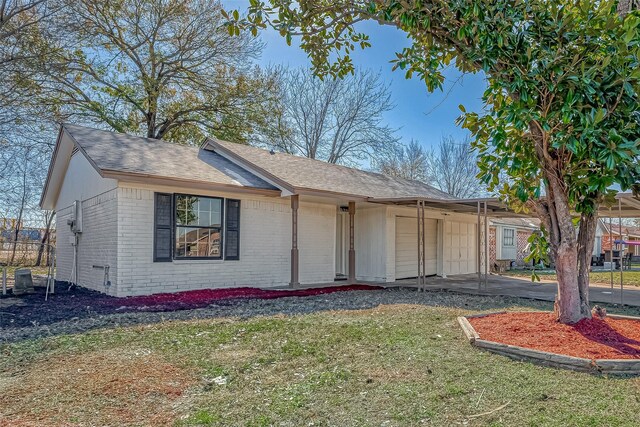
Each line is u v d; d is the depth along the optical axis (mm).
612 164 3648
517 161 4789
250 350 4434
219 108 20250
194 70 19938
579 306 4961
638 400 3014
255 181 10141
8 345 4535
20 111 16484
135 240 8320
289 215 10953
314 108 26547
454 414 2834
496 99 4895
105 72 18250
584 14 4129
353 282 11844
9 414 2857
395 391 3244
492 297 9000
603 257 27281
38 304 7379
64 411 2914
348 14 4797
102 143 9469
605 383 3350
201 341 4785
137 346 4562
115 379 3520
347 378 3557
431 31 4504
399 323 5750
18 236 16984
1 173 17031
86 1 16562
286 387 3379
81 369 3770
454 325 5547
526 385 3320
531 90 4238
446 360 3979
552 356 3793
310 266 11367
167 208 8750
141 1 18297
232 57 19938
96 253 9461
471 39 4375
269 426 2699
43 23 15992
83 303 7438
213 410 2934
